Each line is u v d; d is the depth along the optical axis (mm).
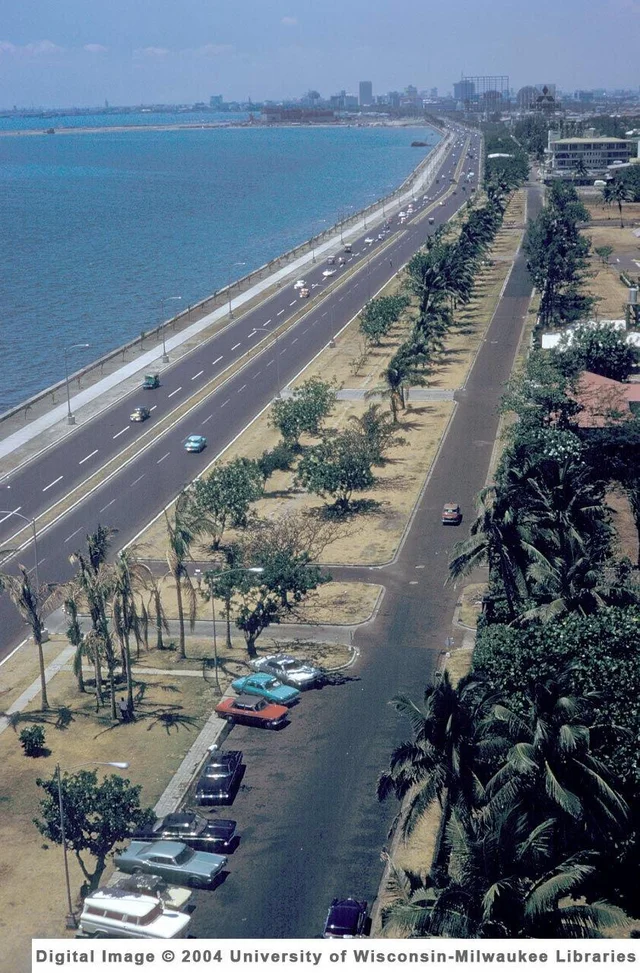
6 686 83688
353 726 75875
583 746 54906
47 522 115125
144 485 125875
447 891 46562
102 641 78812
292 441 138000
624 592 76625
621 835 56312
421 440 141375
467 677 62250
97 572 82188
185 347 195750
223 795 66938
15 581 80688
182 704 80125
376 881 59656
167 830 62688
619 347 142500
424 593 97000
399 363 146750
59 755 73688
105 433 146625
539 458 96312
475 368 176500
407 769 55344
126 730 76625
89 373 179375
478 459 132625
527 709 57875
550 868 50219
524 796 54125
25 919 57938
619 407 124500
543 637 67125
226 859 61344
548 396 123438
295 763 71562
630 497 108750
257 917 57000
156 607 87562
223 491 107062
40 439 144625
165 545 108938
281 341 198625
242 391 166250
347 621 92312
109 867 62000
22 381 187875
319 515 116250
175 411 156250
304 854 62156
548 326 196125
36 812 67375
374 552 106188
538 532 80812
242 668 85375
